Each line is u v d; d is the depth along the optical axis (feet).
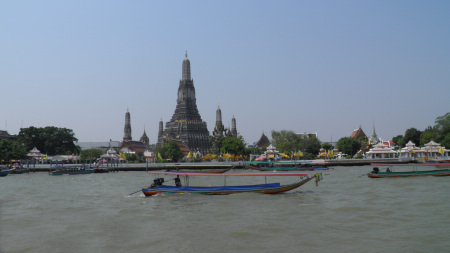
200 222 106.22
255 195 156.56
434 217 106.63
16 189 207.51
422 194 152.97
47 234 95.91
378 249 78.59
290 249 79.61
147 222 107.96
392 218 106.42
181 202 143.02
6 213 125.70
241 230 95.61
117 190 196.03
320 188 182.29
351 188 180.55
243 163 407.44
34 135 558.56
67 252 80.94
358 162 435.94
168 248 81.92
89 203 146.92
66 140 570.05
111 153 547.08
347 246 80.84
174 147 597.93
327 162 424.87
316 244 82.58
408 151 487.61
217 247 81.92
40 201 154.51
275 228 97.04
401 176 231.91
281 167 364.58
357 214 112.98
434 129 542.16
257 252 78.18
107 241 88.43
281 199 145.79
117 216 117.80
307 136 650.43
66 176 333.01
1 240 90.68
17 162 457.27
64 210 130.93
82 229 100.73
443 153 468.34
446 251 76.74
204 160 627.87
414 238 85.76
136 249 81.92
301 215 113.09
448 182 198.39
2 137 606.14
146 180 268.62
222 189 158.20
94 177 312.09
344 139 570.46
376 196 149.89
